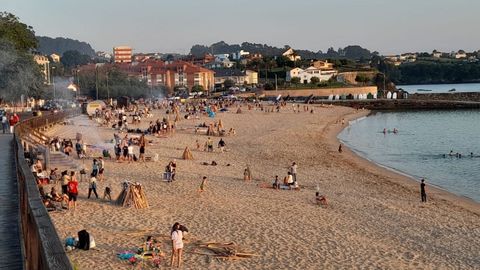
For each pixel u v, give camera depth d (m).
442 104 169.75
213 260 22.08
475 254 25.59
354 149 71.38
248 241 25.11
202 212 30.27
